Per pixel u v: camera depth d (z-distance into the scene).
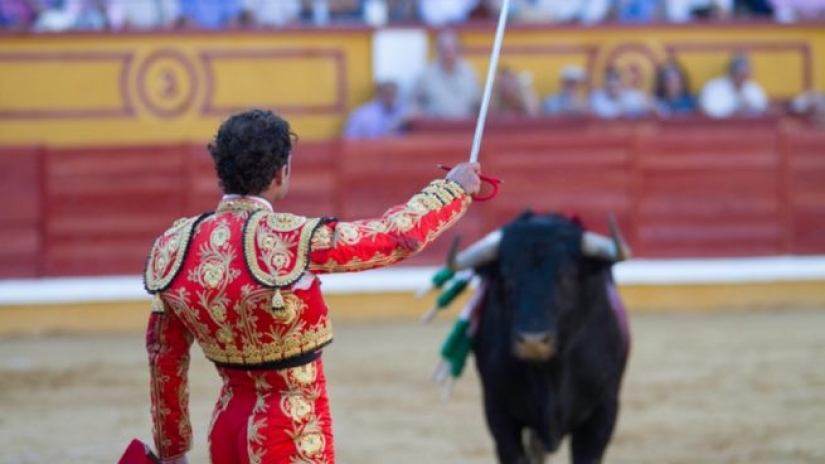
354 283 30.39
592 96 32.69
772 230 32.25
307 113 32.22
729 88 32.91
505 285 12.14
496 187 8.70
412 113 31.50
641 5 34.31
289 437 8.10
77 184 30.80
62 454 17.19
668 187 31.91
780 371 22.83
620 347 12.88
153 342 8.46
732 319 29.48
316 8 33.16
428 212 8.18
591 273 12.15
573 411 12.61
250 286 7.99
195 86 32.00
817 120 32.84
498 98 31.91
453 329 13.45
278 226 8.08
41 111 31.78
